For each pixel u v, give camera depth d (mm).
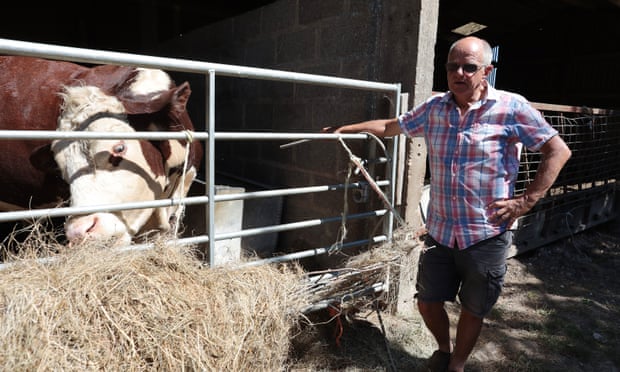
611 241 5750
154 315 1670
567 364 2832
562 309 3646
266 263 2479
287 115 4215
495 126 2059
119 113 2312
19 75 3135
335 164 3600
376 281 2762
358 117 3383
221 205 3496
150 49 8125
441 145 2195
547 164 1996
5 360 1348
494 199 2119
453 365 2453
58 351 1448
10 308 1460
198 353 1690
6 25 8836
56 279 1623
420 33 2918
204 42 5848
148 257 1891
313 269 3836
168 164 2758
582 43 9609
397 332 3045
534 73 10648
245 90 4879
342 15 3494
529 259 4828
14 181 3139
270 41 4418
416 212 3240
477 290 2246
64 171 2221
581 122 5477
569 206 5402
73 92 2346
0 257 2578
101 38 9773
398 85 2900
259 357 1971
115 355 1550
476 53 1961
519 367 2748
